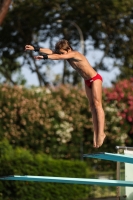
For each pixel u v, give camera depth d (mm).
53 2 68750
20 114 44594
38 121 45156
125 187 23797
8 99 44812
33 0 68500
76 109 47219
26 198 33781
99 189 39312
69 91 47875
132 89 50688
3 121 44531
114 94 50000
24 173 34000
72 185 35969
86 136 47844
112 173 45156
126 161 19359
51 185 35000
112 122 49031
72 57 20125
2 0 40875
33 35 72312
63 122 46375
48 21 70438
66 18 70562
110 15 69750
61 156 46344
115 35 72750
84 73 20781
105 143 48781
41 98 46031
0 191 32938
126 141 50125
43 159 35312
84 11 69500
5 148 34781
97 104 21016
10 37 70312
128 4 69688
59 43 20203
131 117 49844
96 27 70750
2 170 33281
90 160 47625
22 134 44812
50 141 45812
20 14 68812
